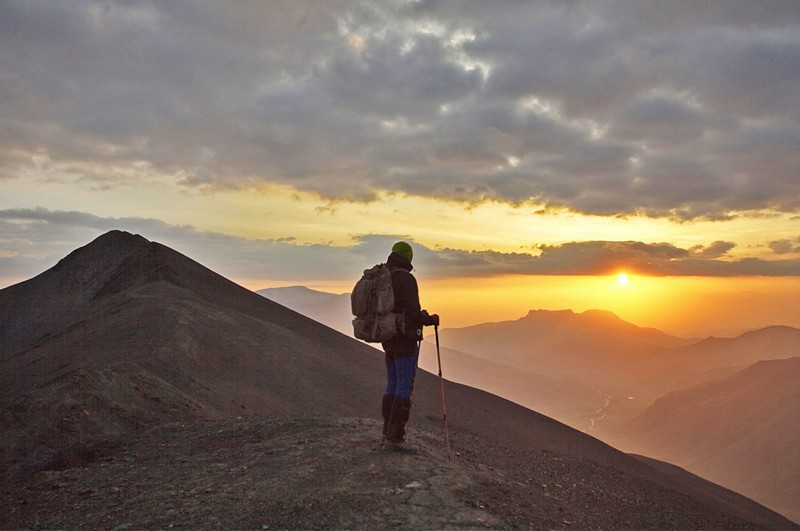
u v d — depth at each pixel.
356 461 7.44
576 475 11.18
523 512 6.66
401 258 7.82
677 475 19.48
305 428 9.56
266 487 6.80
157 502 6.74
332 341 29.64
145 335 20.95
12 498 7.54
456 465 8.02
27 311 35.44
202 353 19.73
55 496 7.40
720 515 11.59
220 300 30.11
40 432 11.05
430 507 6.22
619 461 15.94
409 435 9.80
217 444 9.20
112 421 12.00
